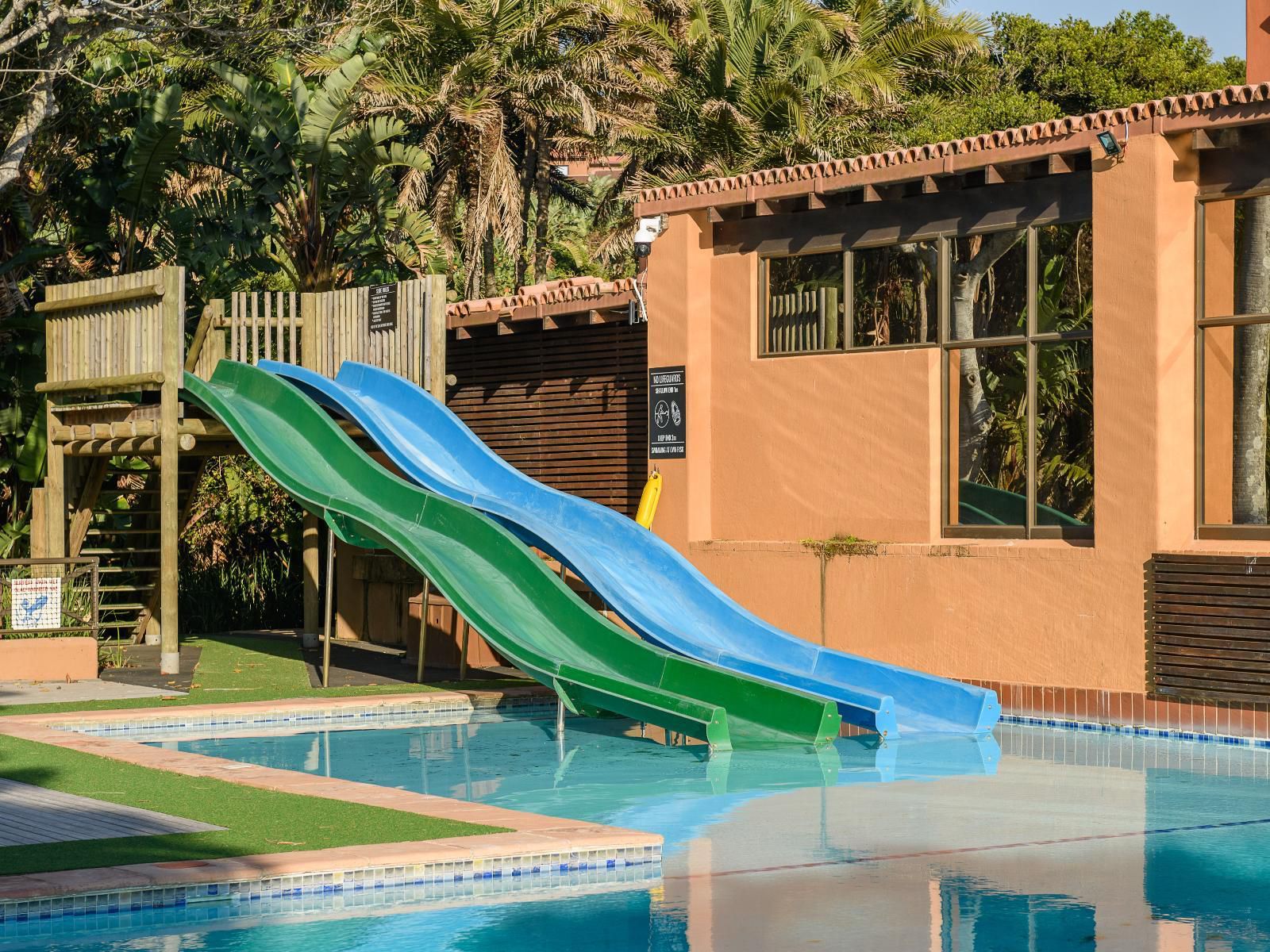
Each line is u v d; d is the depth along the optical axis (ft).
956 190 52.49
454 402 73.31
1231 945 23.21
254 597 84.64
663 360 60.54
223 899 24.45
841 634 54.49
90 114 82.48
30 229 77.25
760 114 116.16
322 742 45.01
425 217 90.38
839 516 55.67
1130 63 136.56
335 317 65.21
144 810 30.27
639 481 64.44
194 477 71.82
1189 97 45.42
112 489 81.10
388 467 68.08
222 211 82.79
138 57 84.64
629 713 44.29
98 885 23.62
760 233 58.44
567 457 67.51
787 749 43.70
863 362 54.85
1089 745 44.65
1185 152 46.68
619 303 62.90
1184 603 45.50
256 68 89.30
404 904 25.45
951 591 51.34
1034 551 49.32
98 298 60.75
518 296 69.00
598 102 119.34
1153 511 46.42
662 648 47.80
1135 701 46.70
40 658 54.75
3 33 68.74
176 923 24.06
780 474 57.52
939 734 46.52
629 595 50.39
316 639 69.31
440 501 53.11
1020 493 51.13
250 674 57.88
